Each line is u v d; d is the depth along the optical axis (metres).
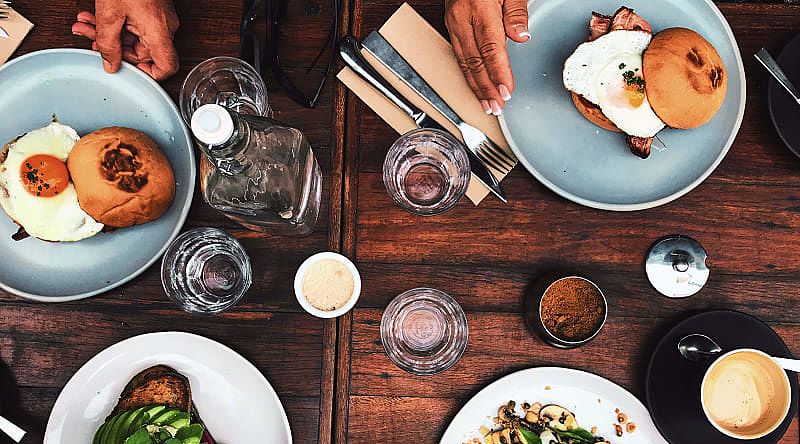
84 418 0.91
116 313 0.95
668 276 0.96
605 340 0.96
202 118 0.65
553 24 0.98
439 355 0.95
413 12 0.99
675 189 0.95
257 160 0.74
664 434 0.89
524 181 0.98
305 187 0.86
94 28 0.96
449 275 0.96
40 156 0.88
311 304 0.93
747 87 1.00
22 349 0.94
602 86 0.92
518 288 0.96
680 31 0.90
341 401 0.94
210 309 0.93
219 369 0.93
